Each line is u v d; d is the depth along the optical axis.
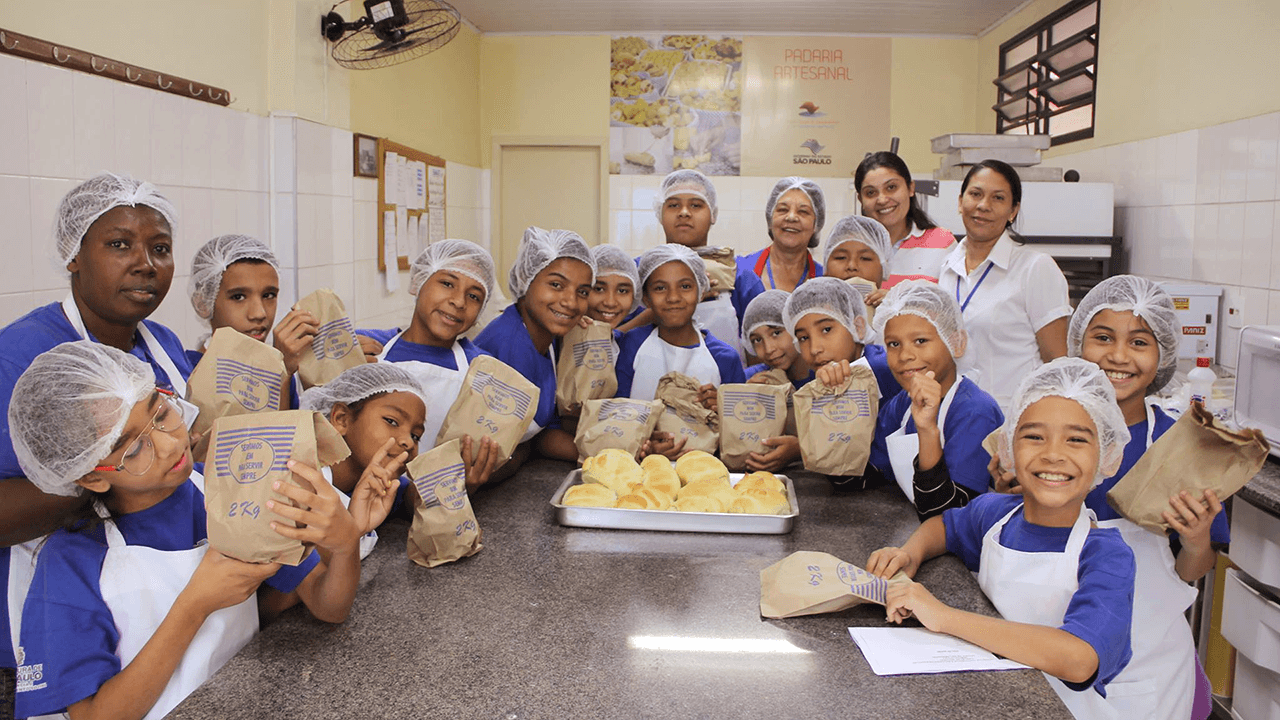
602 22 5.55
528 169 5.98
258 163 3.28
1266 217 2.83
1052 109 4.57
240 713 0.91
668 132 5.80
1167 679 1.37
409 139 4.68
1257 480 1.88
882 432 1.76
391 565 1.32
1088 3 4.14
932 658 1.03
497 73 5.88
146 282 1.23
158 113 2.59
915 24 5.41
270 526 0.93
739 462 1.79
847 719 0.90
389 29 3.44
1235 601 1.99
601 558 1.35
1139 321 1.47
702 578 1.27
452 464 1.33
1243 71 2.96
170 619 0.94
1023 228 3.72
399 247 4.49
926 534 1.37
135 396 0.91
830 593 1.13
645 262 2.11
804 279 2.64
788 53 5.71
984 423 1.53
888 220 2.86
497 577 1.27
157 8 2.60
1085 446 1.11
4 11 2.00
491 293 1.81
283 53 3.35
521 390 1.53
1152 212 3.57
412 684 0.97
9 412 0.92
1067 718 0.91
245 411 1.23
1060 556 1.14
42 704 0.91
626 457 1.62
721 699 0.94
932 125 5.71
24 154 2.04
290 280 3.41
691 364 2.09
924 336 1.55
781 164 5.77
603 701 0.93
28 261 2.07
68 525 0.99
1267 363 2.03
